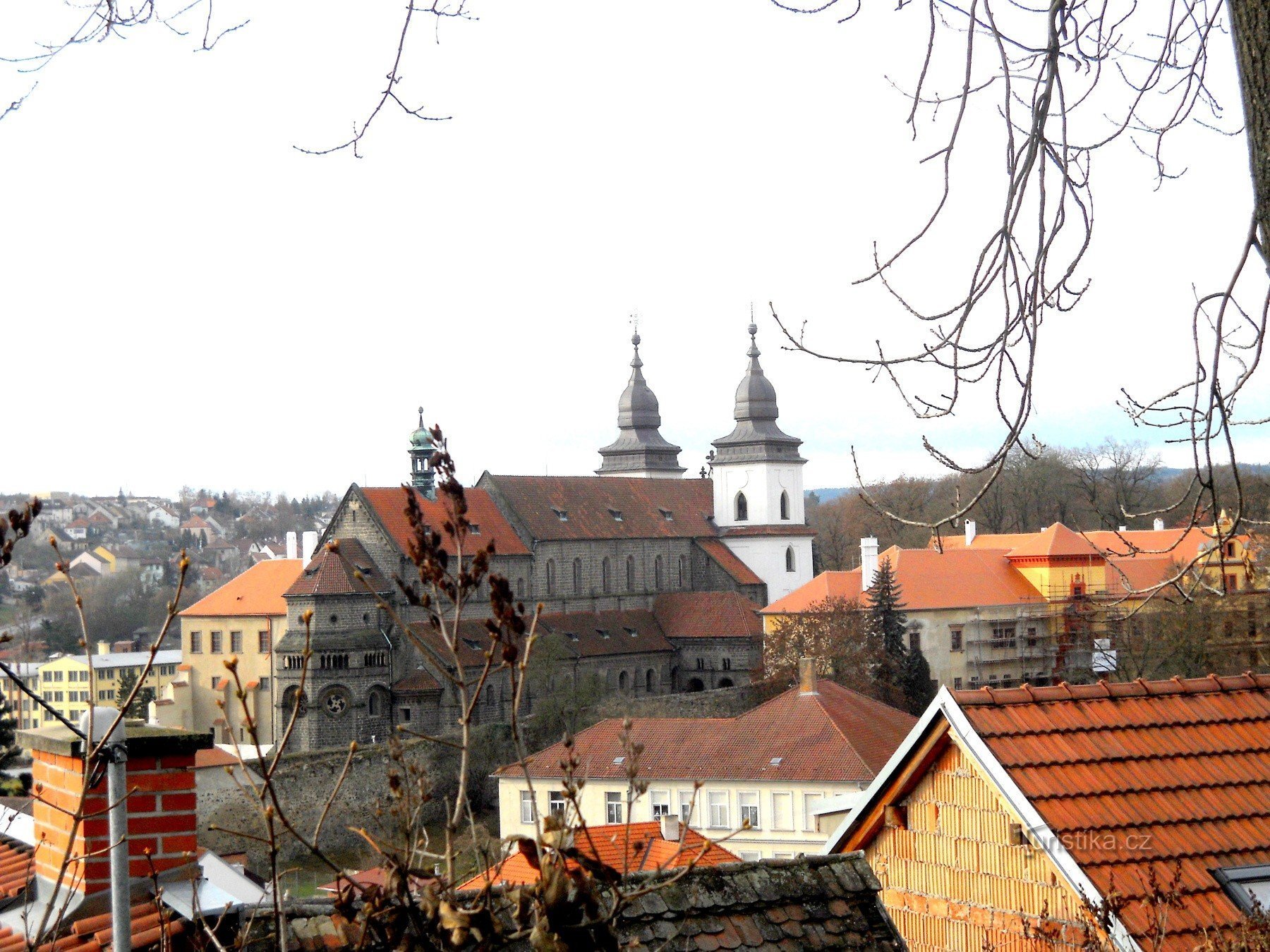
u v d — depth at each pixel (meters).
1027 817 20.36
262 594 137.25
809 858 16.16
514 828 79.44
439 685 120.75
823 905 15.63
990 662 135.88
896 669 121.75
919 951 23.48
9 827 17.22
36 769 14.49
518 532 140.62
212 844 86.12
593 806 77.50
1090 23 10.97
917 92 10.45
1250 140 8.73
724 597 149.62
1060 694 22.53
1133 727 22.02
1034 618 137.12
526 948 10.62
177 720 136.25
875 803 24.09
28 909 13.30
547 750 81.12
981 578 138.50
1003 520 155.12
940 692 22.16
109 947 12.55
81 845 13.24
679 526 158.50
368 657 121.31
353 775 96.56
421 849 8.91
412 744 103.25
